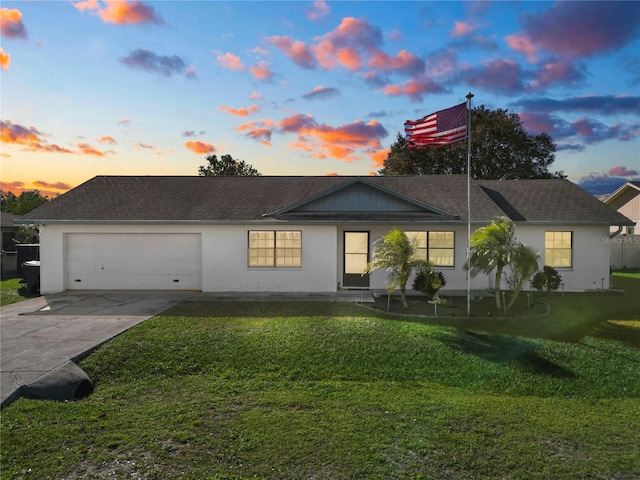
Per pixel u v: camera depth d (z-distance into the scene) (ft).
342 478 14.28
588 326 33.24
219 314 36.27
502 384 23.06
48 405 19.81
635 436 17.31
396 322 32.94
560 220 48.88
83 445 16.25
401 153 130.00
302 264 48.60
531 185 60.85
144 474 14.43
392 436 17.06
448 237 49.39
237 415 18.93
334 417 18.75
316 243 48.55
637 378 23.65
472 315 36.17
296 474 14.51
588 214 50.44
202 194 56.75
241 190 58.34
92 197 55.47
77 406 19.86
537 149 123.75
